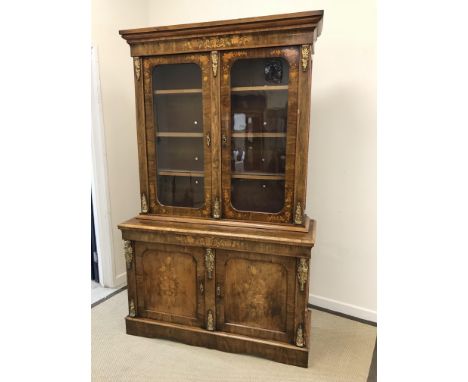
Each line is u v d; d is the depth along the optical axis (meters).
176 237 1.66
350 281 2.04
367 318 2.01
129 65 2.35
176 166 1.77
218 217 1.69
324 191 2.04
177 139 1.75
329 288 2.13
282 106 1.55
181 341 1.77
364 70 1.80
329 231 2.06
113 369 1.58
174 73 1.68
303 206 1.56
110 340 1.80
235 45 1.50
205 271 1.66
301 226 1.58
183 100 1.70
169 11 2.37
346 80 1.86
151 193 1.79
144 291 1.81
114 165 2.31
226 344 1.69
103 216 2.31
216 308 1.69
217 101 1.58
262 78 1.55
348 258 2.03
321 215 2.07
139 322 1.82
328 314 2.09
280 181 1.61
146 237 1.71
